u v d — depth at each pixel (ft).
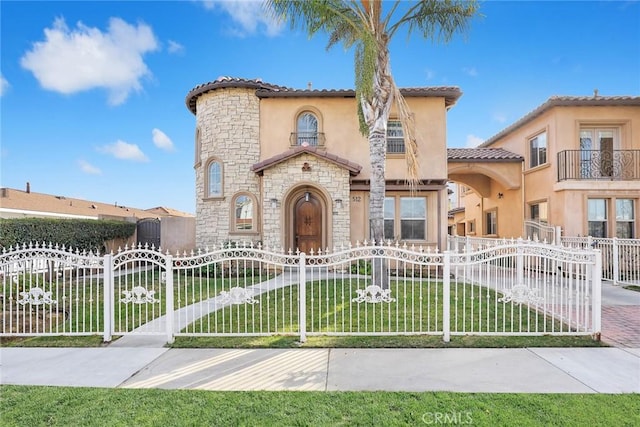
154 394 13.57
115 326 23.09
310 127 49.88
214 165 51.42
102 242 49.01
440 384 14.29
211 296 31.01
